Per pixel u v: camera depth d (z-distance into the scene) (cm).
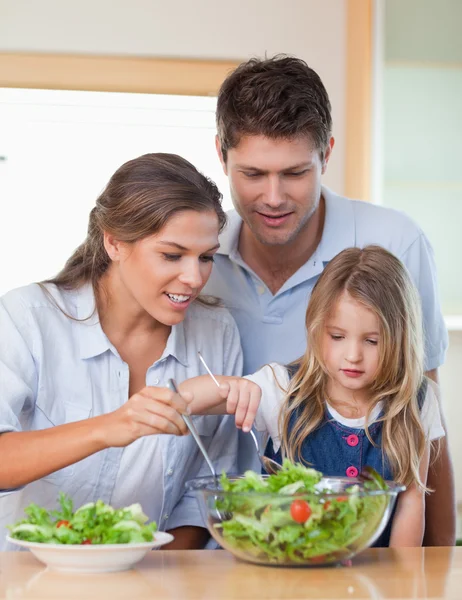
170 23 341
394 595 114
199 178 167
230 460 194
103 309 182
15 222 346
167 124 349
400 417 185
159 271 161
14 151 345
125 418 143
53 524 135
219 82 342
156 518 183
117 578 123
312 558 127
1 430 155
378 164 332
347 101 340
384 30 331
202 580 122
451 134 336
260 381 196
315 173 188
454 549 147
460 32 334
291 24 342
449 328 335
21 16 337
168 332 188
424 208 338
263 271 211
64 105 344
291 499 126
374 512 128
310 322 186
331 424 189
